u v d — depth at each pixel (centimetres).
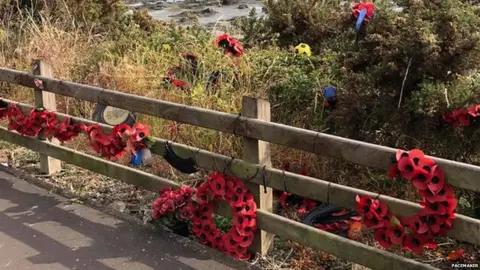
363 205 330
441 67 415
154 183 448
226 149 526
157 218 430
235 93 573
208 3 1988
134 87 629
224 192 389
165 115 421
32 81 530
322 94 513
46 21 866
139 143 438
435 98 400
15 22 909
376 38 428
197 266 380
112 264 386
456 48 404
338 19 611
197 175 515
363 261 342
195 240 424
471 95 397
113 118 476
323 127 496
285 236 377
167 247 405
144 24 945
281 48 708
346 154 332
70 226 441
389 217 324
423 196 301
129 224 439
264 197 389
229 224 441
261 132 369
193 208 409
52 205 478
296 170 484
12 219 455
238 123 379
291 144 356
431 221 305
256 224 390
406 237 319
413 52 410
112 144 455
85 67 713
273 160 494
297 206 449
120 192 516
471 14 420
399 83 425
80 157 507
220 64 626
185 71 632
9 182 527
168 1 2105
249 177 382
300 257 399
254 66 609
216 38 709
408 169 304
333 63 561
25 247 412
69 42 802
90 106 650
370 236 407
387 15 449
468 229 300
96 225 441
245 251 392
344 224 386
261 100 373
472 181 289
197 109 401
